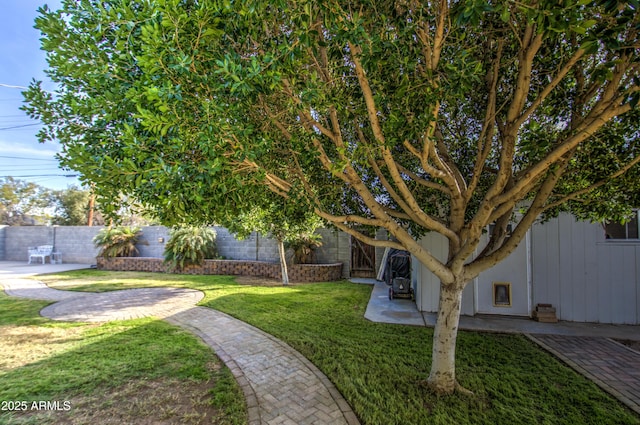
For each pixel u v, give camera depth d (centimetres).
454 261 302
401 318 559
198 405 285
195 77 181
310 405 287
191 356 391
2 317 561
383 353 402
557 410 278
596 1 143
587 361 381
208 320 548
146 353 398
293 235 870
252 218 748
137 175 196
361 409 279
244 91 179
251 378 337
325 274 979
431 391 307
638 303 535
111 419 262
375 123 233
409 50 206
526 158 362
